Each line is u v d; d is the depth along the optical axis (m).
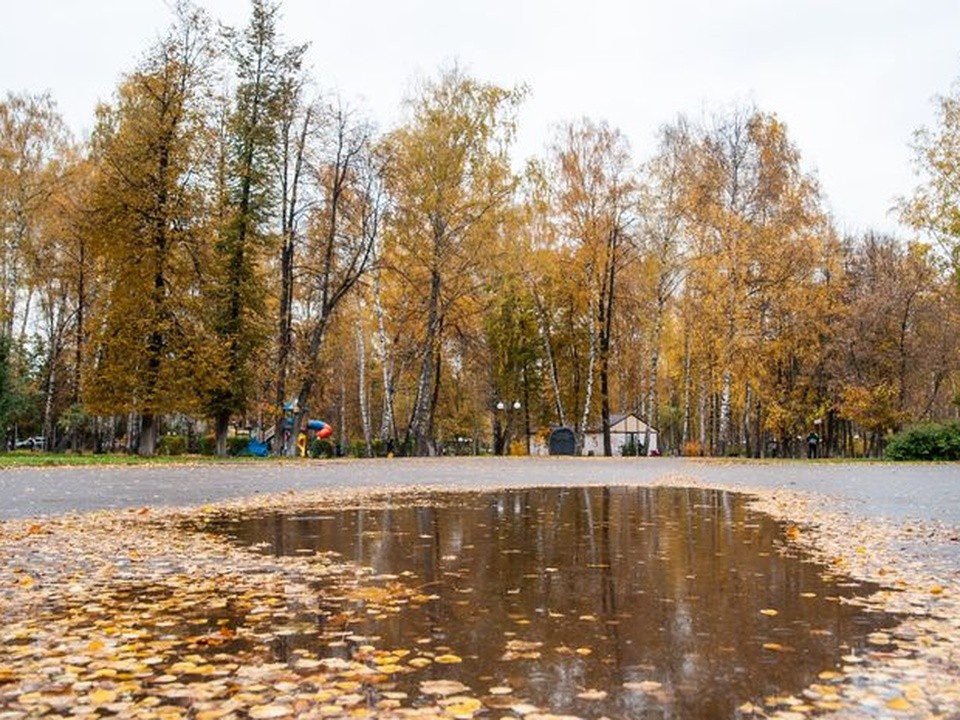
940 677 4.05
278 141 34.31
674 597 6.03
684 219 41.78
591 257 42.00
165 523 10.53
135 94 31.23
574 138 41.81
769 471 24.61
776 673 4.12
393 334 48.00
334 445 46.34
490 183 37.25
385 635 4.90
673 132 42.88
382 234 37.59
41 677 4.05
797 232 37.34
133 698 3.75
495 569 7.24
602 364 44.31
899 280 47.22
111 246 29.20
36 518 10.77
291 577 6.82
